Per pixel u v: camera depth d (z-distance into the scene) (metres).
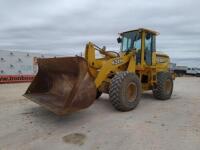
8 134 3.71
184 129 4.03
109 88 5.41
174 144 3.34
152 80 6.84
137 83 5.56
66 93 4.91
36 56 14.90
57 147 3.23
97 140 3.50
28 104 6.00
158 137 3.63
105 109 5.55
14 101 6.45
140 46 6.34
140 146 3.27
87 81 4.29
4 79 12.82
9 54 13.43
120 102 5.18
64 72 5.01
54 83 5.46
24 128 4.02
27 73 14.35
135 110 5.52
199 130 3.97
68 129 4.01
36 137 3.60
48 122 4.40
